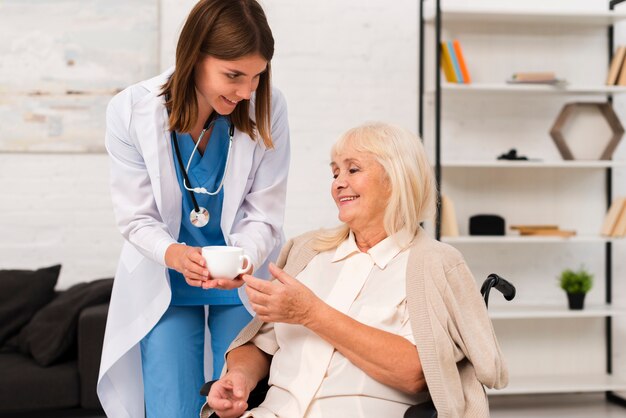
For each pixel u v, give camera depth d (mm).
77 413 3227
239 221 1986
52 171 3754
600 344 4008
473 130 3912
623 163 3646
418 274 1608
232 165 1908
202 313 1988
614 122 3779
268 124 1858
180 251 1699
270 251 1984
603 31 3945
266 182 1996
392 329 1606
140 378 2043
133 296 1924
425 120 3906
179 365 1907
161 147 1828
